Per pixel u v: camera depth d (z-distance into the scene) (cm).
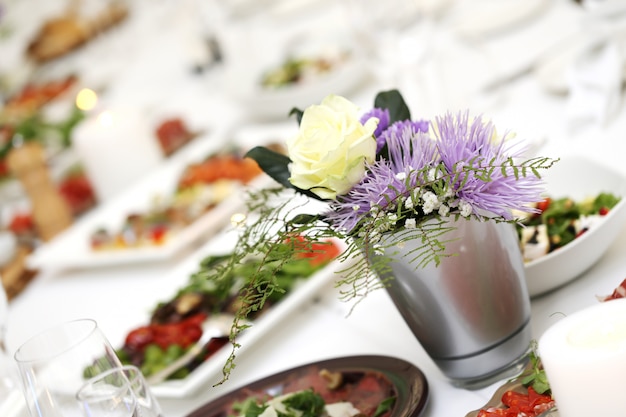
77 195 261
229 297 150
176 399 140
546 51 200
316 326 143
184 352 145
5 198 292
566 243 124
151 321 156
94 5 441
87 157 259
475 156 102
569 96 176
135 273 196
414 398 113
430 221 106
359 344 134
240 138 235
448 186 102
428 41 197
